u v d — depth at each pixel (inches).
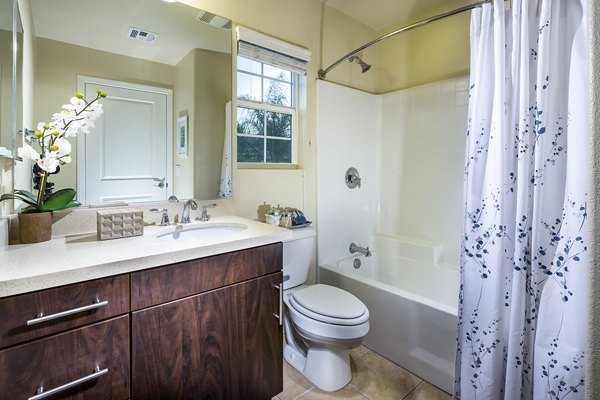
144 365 39.8
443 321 62.5
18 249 41.4
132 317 38.5
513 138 53.9
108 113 55.7
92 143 54.3
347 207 97.7
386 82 104.6
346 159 97.0
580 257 43.3
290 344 74.6
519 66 53.0
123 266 37.1
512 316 50.9
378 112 106.3
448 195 90.3
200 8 65.9
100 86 54.9
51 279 32.6
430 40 93.2
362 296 77.4
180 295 42.5
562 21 49.2
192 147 65.6
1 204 43.6
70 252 40.0
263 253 51.8
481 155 57.2
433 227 94.0
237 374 49.4
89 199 54.2
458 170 87.9
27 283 31.3
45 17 49.8
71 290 34.2
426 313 65.1
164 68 61.8
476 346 55.6
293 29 82.4
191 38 64.9
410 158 98.8
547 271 48.8
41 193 46.1
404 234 101.2
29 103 47.9
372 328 75.6
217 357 46.8
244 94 78.2
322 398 61.3
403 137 100.3
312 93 88.0
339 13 94.2
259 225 60.3
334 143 93.4
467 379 56.6
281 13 79.6
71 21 52.1
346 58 84.3
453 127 88.4
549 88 49.1
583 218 43.1
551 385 45.6
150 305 40.0
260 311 51.7
